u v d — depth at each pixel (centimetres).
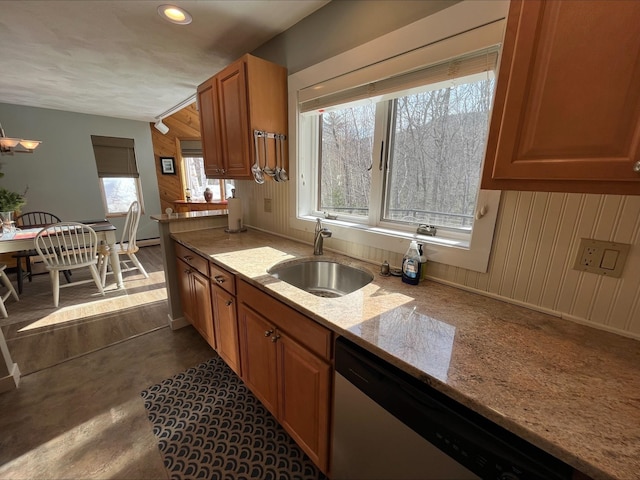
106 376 181
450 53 101
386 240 137
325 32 147
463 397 59
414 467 71
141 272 359
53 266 267
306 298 106
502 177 71
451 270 116
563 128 60
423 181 134
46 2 139
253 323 134
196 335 228
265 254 163
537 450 53
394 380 73
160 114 423
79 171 430
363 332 82
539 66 61
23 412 151
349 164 167
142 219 500
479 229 104
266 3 143
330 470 108
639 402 57
